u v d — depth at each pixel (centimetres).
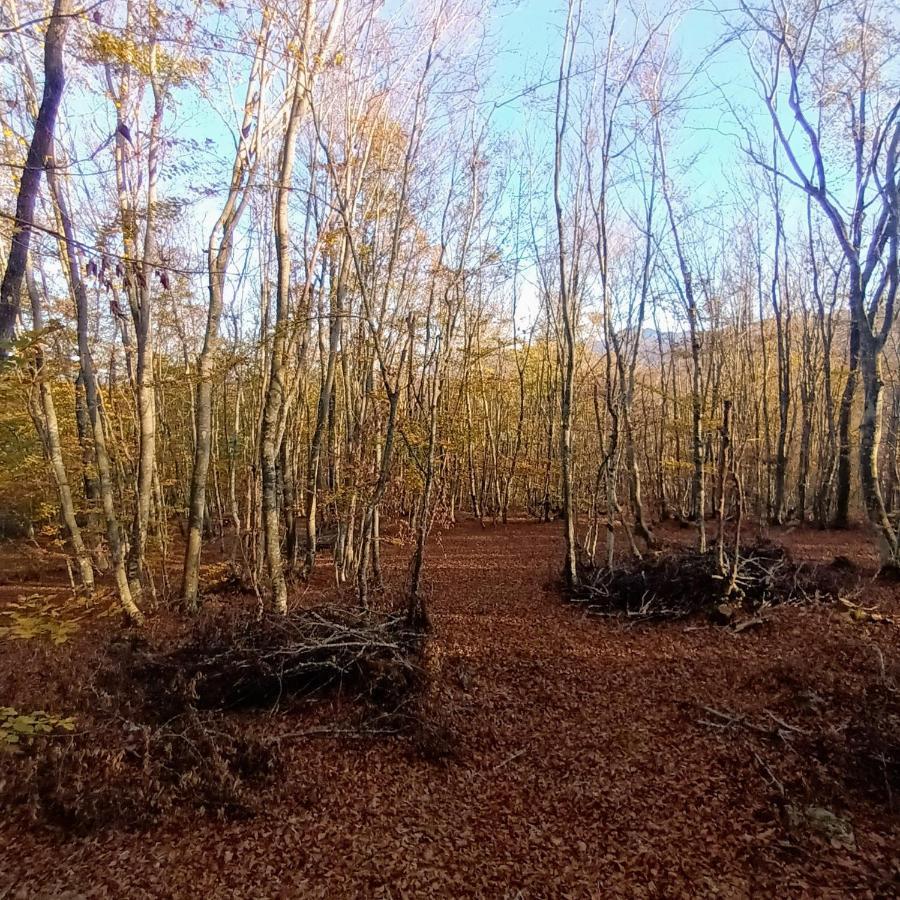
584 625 988
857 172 1265
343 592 1059
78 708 643
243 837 495
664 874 455
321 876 457
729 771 571
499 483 2455
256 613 865
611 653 866
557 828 514
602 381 2120
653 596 1015
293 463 1459
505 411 2803
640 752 618
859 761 546
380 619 821
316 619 789
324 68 882
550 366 2364
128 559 1190
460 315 1825
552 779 584
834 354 2328
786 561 1088
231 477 1519
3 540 1541
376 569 1123
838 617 890
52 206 794
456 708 706
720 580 984
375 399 1092
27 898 423
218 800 523
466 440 1380
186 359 1465
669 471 2195
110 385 1289
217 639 764
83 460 1195
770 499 2203
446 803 551
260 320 1374
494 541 1894
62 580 1457
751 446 2034
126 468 1397
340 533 1213
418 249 1326
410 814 534
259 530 1203
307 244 1246
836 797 516
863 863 445
